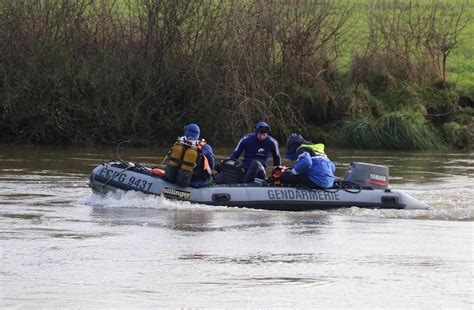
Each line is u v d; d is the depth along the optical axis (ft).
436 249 43.70
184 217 51.65
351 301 33.60
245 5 99.30
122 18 98.37
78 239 44.09
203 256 40.73
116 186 56.95
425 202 61.67
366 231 48.96
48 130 97.35
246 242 44.42
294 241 45.09
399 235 47.80
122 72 97.35
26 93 96.32
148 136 98.53
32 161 81.66
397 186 70.49
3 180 68.08
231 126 97.25
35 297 33.17
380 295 34.53
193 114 98.27
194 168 56.65
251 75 98.37
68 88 96.94
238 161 60.03
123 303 32.60
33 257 39.75
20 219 49.90
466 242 45.85
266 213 54.65
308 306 32.81
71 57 97.09
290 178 57.93
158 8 98.07
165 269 37.93
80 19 97.40
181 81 98.07
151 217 51.34
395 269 38.91
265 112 98.43
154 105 98.43
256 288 35.12
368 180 59.82
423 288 35.70
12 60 96.37
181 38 98.58
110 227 47.67
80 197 59.26
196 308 32.17
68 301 32.73
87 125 97.71
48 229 46.73
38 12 96.99
